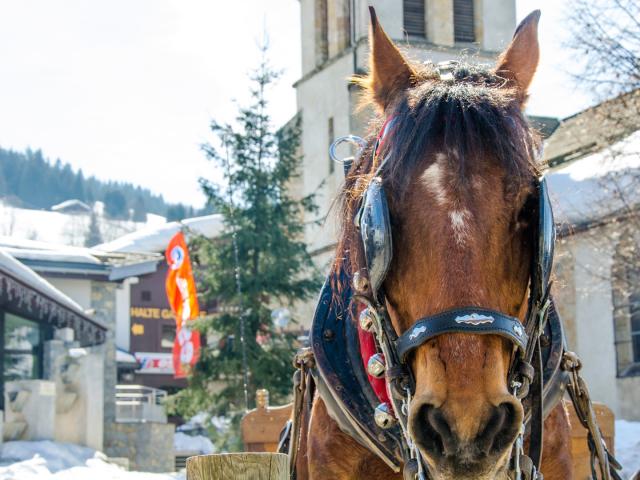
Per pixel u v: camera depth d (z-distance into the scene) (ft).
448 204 10.41
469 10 116.57
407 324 10.75
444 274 10.14
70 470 64.28
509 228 10.53
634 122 58.34
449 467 9.77
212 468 10.60
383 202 10.84
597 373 76.54
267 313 79.41
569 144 86.02
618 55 57.00
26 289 71.82
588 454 19.36
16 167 613.52
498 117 10.98
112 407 100.58
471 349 9.94
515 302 10.71
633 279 64.49
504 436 9.83
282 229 82.33
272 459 10.62
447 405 9.81
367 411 12.71
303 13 125.49
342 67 115.24
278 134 82.79
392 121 11.60
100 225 428.97
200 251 83.20
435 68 13.05
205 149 81.10
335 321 13.91
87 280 103.81
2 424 68.85
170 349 157.38
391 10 112.57
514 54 12.96
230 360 77.30
